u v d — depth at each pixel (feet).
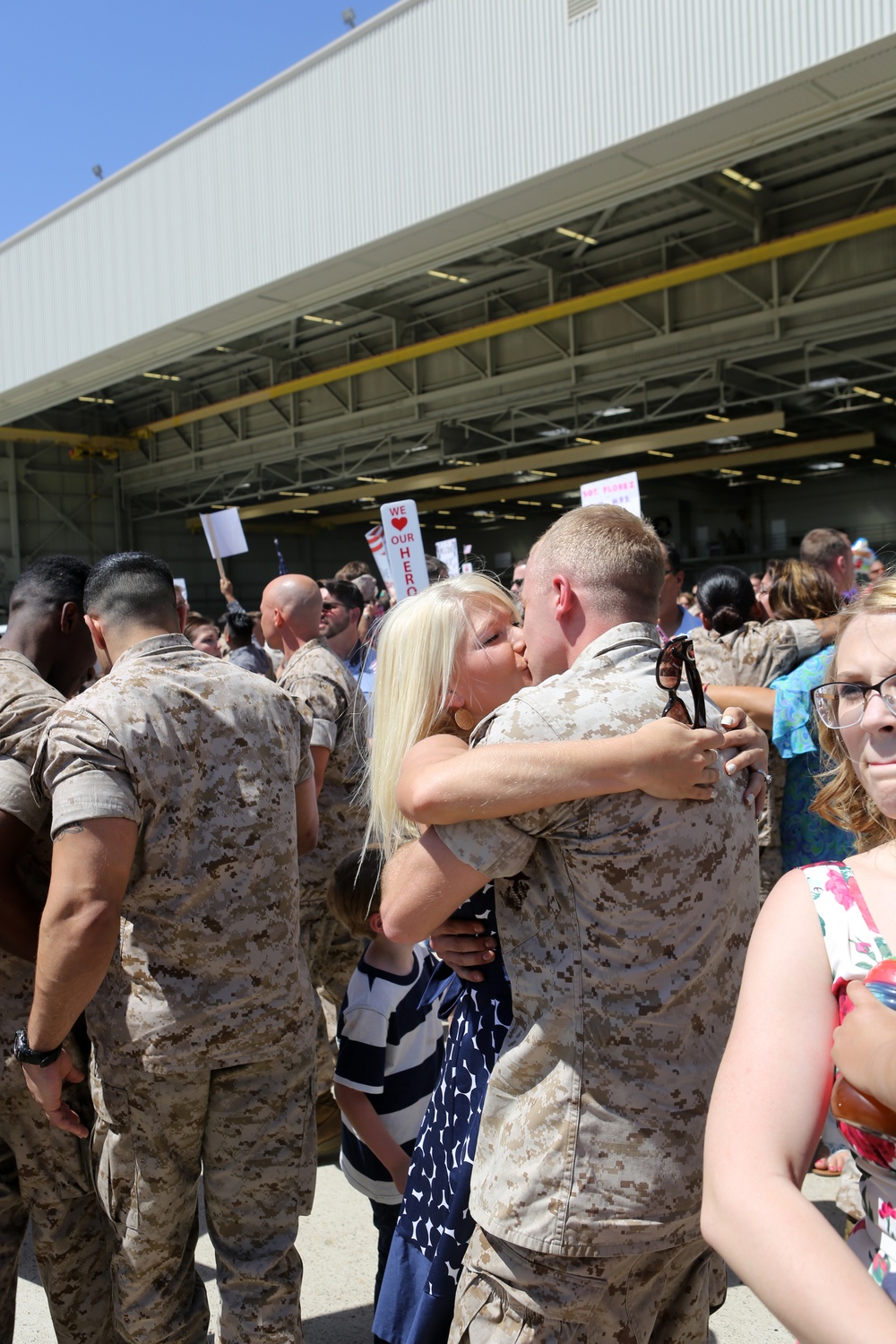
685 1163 4.18
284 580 11.58
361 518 111.45
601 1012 4.20
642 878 4.16
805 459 88.48
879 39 28.55
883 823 3.50
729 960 4.44
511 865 4.26
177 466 92.73
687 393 68.80
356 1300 8.46
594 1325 4.26
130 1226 6.18
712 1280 5.29
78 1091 6.97
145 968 6.05
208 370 84.28
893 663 3.13
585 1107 4.17
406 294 67.77
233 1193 6.24
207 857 6.10
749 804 4.68
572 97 36.50
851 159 49.06
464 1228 4.76
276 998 6.31
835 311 53.06
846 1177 8.46
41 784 6.35
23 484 93.61
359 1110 6.46
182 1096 6.09
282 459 84.74
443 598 5.25
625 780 4.04
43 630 7.31
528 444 77.66
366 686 13.56
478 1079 4.83
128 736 5.87
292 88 47.19
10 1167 7.15
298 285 49.60
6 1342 7.04
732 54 31.89
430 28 41.04
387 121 43.19
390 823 5.23
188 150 52.95
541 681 4.90
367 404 77.51
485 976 4.93
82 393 68.39
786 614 11.43
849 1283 2.41
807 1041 2.93
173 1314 6.31
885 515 94.12
